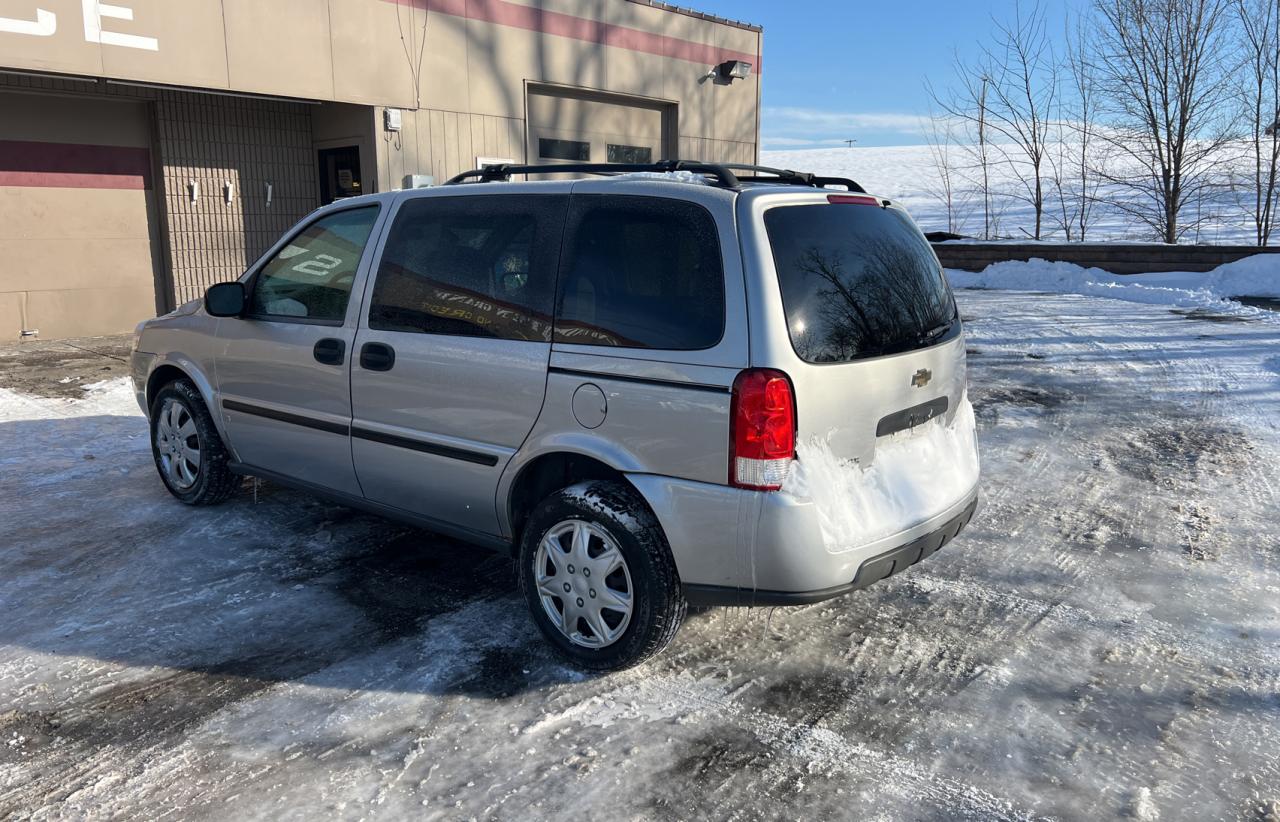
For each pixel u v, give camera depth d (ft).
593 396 10.87
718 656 11.82
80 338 34.27
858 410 10.55
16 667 11.39
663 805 8.89
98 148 33.91
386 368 12.98
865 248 11.49
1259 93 65.05
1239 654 11.91
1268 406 25.04
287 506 17.34
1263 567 14.71
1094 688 11.09
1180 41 65.21
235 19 32.35
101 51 29.25
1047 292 50.78
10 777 9.26
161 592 13.57
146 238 35.68
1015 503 17.92
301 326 14.33
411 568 14.53
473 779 9.27
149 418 17.84
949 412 12.64
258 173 38.24
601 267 11.10
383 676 11.25
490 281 12.08
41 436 21.89
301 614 12.90
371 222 13.79
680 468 10.29
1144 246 53.21
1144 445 21.81
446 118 39.88
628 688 11.02
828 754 9.73
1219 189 69.26
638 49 48.57
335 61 35.42
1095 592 13.84
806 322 10.16
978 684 11.17
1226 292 47.73
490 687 11.02
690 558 10.36
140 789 9.07
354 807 8.82
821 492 10.04
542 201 11.85
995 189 137.18
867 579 10.51
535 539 11.54
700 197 10.57
